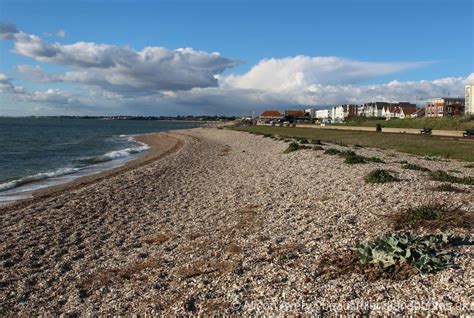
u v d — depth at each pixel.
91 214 16.03
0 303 8.47
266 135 64.44
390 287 7.06
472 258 7.71
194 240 11.52
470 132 50.75
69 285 9.20
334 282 7.55
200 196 18.55
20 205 18.66
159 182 23.62
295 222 11.91
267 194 16.67
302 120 173.88
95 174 30.83
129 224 14.31
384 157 27.42
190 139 78.31
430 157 28.55
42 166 37.47
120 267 10.04
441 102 112.12
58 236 13.10
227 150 46.00
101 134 112.25
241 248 10.22
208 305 7.38
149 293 8.27
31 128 140.75
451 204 11.79
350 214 11.84
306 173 20.81
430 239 8.33
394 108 148.75
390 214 11.27
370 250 8.27
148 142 77.50
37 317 7.80
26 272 10.13
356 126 92.81
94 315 7.59
